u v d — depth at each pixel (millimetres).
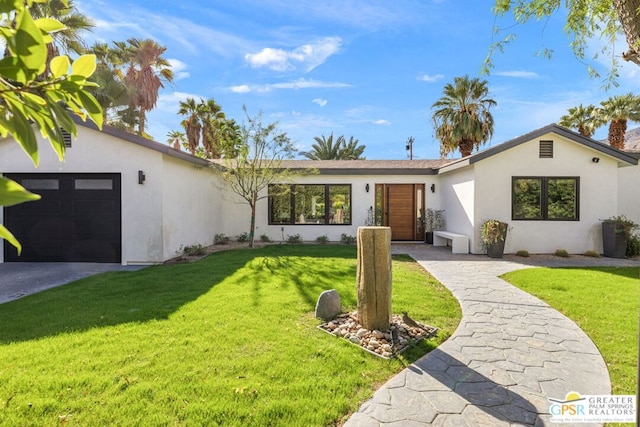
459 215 10836
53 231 8328
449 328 4066
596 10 3732
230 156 11672
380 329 3848
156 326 3887
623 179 11133
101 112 1116
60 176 8297
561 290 5668
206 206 10828
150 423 2252
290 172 11430
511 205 9719
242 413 2357
